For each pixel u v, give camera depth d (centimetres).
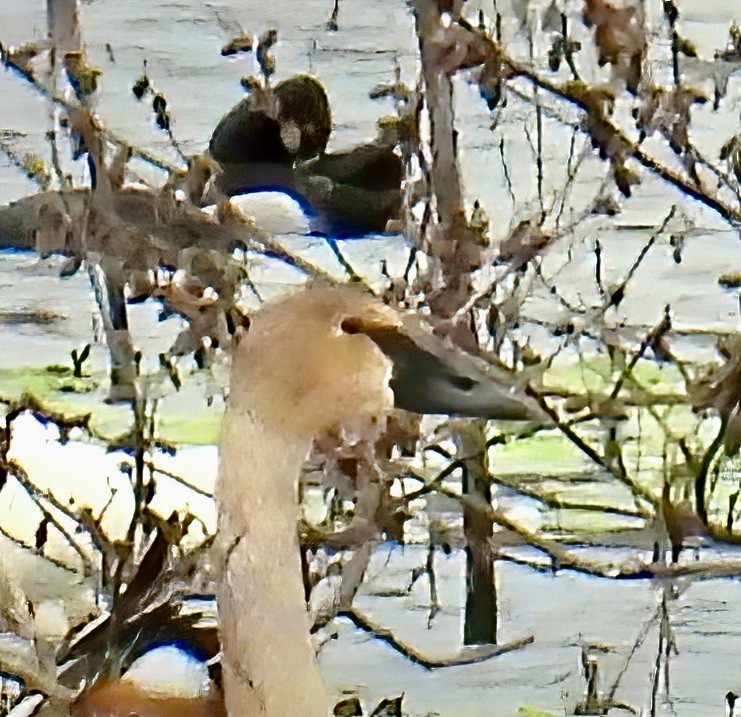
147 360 517
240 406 498
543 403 514
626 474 521
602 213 520
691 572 520
